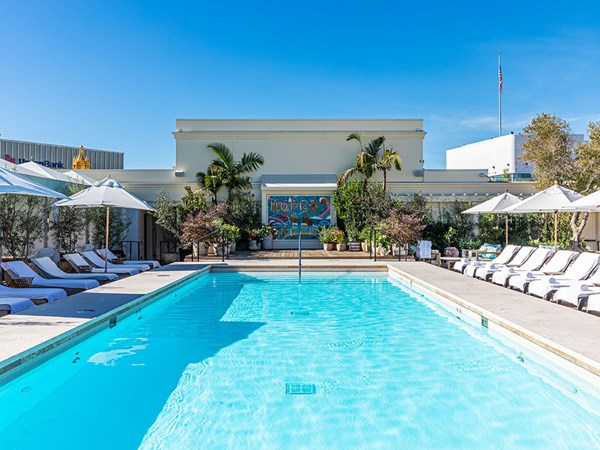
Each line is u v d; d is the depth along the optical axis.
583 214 22.09
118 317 8.49
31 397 5.65
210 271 16.78
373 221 21.56
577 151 22.69
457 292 10.44
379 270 16.95
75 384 6.00
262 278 15.78
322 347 7.59
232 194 25.34
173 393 5.68
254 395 5.61
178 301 11.71
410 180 27.33
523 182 25.02
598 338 6.35
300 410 5.18
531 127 24.58
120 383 6.02
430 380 6.09
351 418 4.98
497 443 4.43
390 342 7.89
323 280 15.35
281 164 27.78
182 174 26.53
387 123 28.14
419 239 20.66
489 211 16.84
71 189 18.50
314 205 25.62
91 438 4.57
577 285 9.27
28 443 4.47
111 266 15.64
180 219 21.11
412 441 4.48
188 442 4.47
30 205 16.23
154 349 7.49
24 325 7.04
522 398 5.49
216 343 7.86
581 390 5.48
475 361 6.86
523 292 11.16
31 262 13.09
